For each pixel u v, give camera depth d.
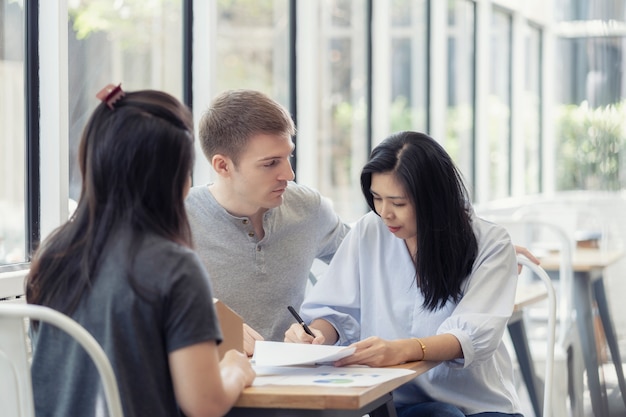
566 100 6.54
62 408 1.81
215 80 3.67
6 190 2.84
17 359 1.82
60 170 2.89
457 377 2.52
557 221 5.64
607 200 5.29
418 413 2.42
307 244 2.85
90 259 1.80
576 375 4.49
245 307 2.73
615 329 4.92
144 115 1.81
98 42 3.28
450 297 2.53
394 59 5.45
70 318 1.81
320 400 1.87
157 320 1.76
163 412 1.78
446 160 2.49
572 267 4.60
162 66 3.57
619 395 4.62
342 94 4.92
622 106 5.25
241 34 4.16
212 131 2.64
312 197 2.87
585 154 5.61
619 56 5.23
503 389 2.58
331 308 2.68
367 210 5.25
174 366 1.76
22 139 2.87
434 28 5.98
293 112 4.42
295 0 4.39
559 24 6.55
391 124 5.42
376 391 1.94
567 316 4.43
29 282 1.89
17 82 2.85
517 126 7.42
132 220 1.79
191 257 1.78
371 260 2.67
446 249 2.47
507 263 2.51
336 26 4.86
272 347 2.19
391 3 5.39
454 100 6.35
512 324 3.71
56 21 2.86
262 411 1.98
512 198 7.36
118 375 1.75
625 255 5.06
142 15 3.49
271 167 2.62
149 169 1.79
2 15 2.80
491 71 6.96
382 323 2.62
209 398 1.78
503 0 7.03
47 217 2.90
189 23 3.61
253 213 2.71
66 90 2.91
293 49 4.40
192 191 2.75
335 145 4.84
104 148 1.80
